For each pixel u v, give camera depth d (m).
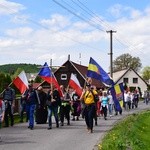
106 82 22.81
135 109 43.19
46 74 21.05
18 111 29.02
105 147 12.98
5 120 19.97
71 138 15.94
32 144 14.20
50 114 19.23
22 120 23.08
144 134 21.39
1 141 14.90
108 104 28.86
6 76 61.97
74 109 24.77
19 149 13.08
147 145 16.75
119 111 31.44
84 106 18.06
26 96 19.56
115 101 29.78
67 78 74.62
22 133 17.41
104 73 22.55
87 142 14.81
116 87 31.94
